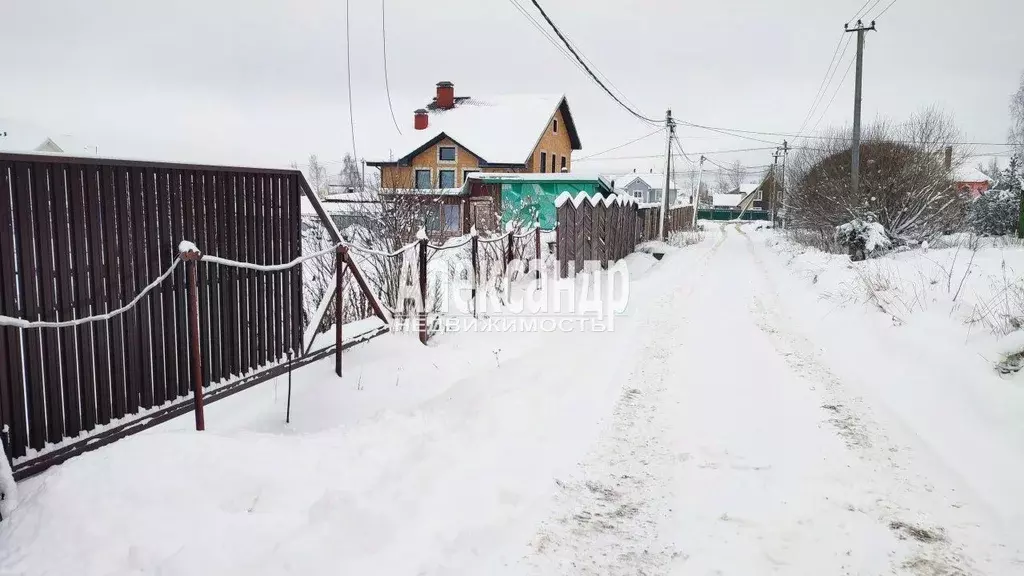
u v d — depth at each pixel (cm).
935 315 769
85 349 360
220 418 445
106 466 317
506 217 2017
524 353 720
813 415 533
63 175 342
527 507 369
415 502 359
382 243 1073
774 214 5334
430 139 3488
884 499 382
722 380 638
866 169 1934
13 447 323
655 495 389
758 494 389
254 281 505
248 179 494
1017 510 367
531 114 3678
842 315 943
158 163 399
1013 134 3631
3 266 313
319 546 302
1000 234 2181
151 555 276
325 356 598
